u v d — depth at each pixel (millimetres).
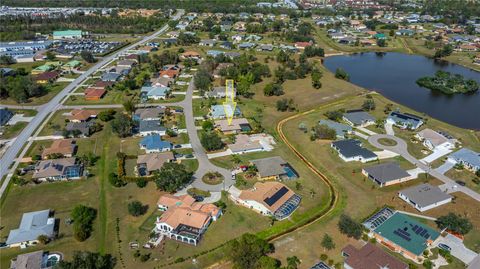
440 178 113812
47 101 173250
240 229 92375
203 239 88812
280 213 96688
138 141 136000
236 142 133125
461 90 195500
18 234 87875
